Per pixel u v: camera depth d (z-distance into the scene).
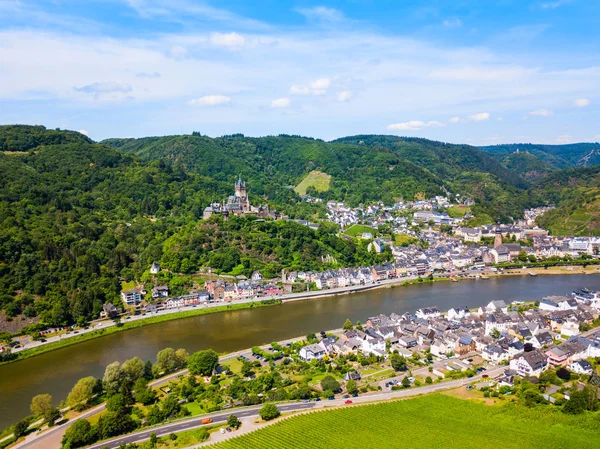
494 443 181.50
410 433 191.62
